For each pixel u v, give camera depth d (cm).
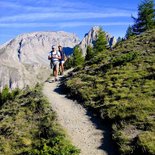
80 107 2408
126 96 2236
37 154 1706
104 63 3481
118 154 1638
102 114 2095
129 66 3016
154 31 4659
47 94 2905
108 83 2677
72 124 2102
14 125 2294
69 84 2995
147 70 2747
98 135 1894
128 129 1811
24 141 2006
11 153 1936
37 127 2158
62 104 2555
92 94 2555
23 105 2684
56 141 1795
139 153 1557
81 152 1725
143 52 3391
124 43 4409
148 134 1655
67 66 8025
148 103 2036
